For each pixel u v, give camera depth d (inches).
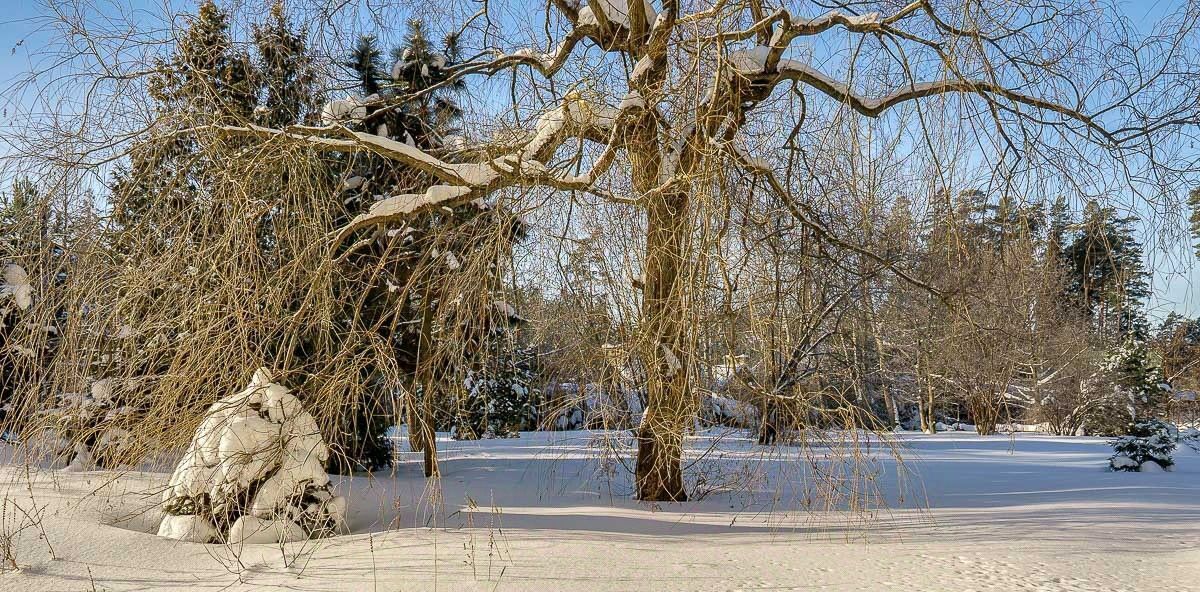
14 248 249.3
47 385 251.0
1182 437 808.3
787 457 271.9
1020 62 283.4
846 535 246.4
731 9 269.1
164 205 249.3
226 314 231.8
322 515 253.6
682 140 259.9
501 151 261.6
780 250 292.7
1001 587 183.3
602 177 257.9
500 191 245.4
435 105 402.3
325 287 243.1
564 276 248.5
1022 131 278.8
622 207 243.6
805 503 283.3
